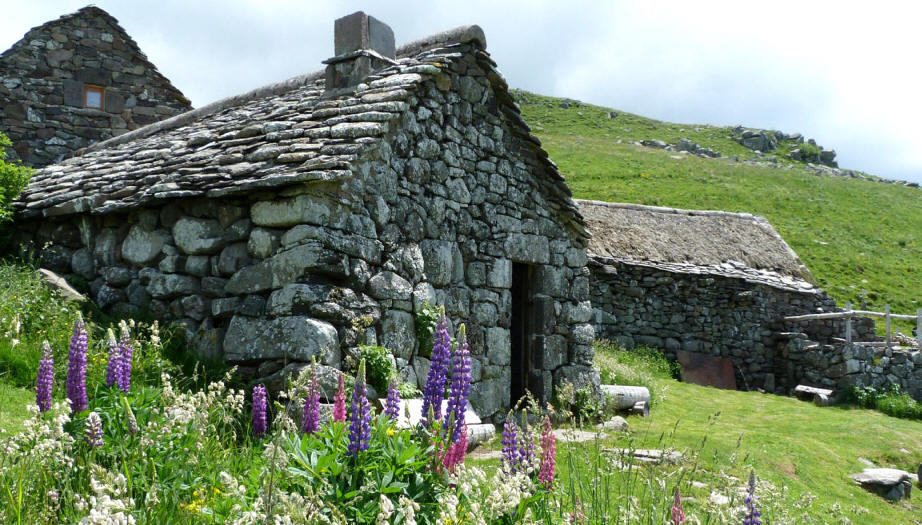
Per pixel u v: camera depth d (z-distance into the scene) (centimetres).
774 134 6781
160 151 1017
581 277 1227
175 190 834
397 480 370
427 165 934
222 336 801
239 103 1202
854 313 1845
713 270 2066
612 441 855
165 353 782
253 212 797
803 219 3731
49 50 1470
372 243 825
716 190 4056
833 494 917
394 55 1032
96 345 755
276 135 870
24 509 351
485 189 1045
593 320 1872
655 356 1895
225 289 806
